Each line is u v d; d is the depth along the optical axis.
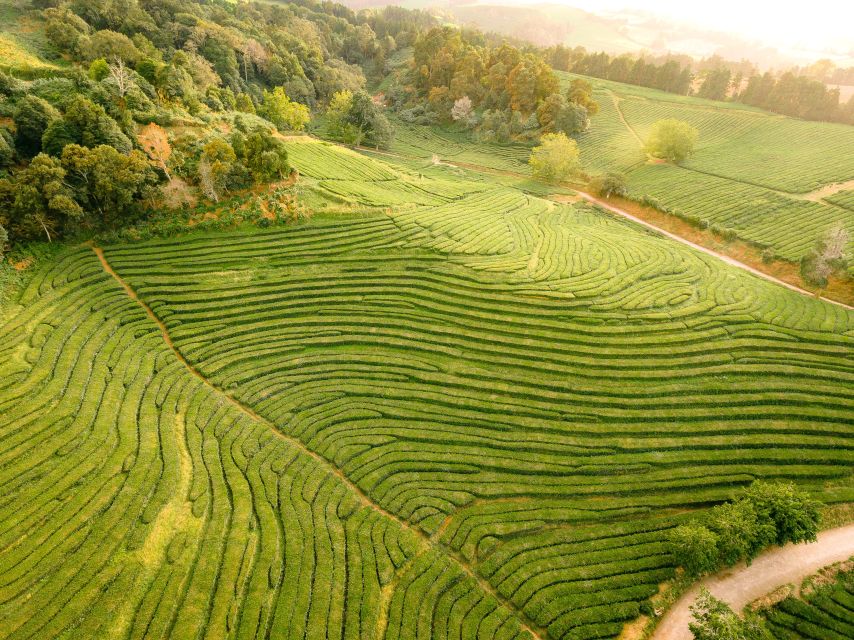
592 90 147.38
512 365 50.88
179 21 122.44
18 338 44.16
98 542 32.03
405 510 37.53
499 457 42.34
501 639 30.50
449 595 32.72
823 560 36.84
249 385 46.50
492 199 87.81
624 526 37.78
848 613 33.09
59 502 33.97
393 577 33.47
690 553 33.31
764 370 50.91
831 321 57.34
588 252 70.50
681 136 108.06
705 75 172.25
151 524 33.59
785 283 71.44
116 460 37.00
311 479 38.72
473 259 65.25
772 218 87.25
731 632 27.94
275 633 29.22
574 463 41.97
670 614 33.19
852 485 41.91
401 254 64.12
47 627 27.75
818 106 132.50
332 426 43.75
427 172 107.88
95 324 48.47
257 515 35.59
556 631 31.42
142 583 30.64
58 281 50.81
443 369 49.81
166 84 76.00
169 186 62.25
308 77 155.75
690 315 57.81
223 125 77.69
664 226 90.31
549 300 58.91
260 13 180.12
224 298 55.12
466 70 144.00
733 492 40.44
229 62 120.81
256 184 66.75
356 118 122.12
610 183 97.88
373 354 51.06
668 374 50.12
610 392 48.12
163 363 46.84
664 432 44.84
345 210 69.50
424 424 44.50
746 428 45.34
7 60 73.19
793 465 42.81
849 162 102.44
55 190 51.25
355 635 29.83
